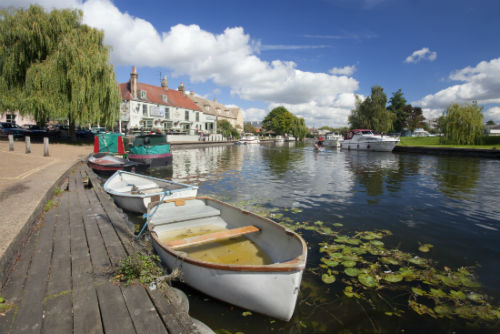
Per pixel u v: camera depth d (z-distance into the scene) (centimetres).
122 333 239
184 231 521
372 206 810
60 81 1872
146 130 3350
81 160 1464
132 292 301
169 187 789
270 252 414
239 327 306
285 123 7994
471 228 630
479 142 2970
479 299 360
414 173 1495
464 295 368
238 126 7138
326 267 438
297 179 1291
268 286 300
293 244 373
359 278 406
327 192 1002
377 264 449
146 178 891
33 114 1859
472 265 452
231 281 315
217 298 336
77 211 611
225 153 2908
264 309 311
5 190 659
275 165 1870
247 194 966
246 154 2817
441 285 392
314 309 340
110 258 380
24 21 1853
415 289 380
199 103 5478
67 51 1850
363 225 646
